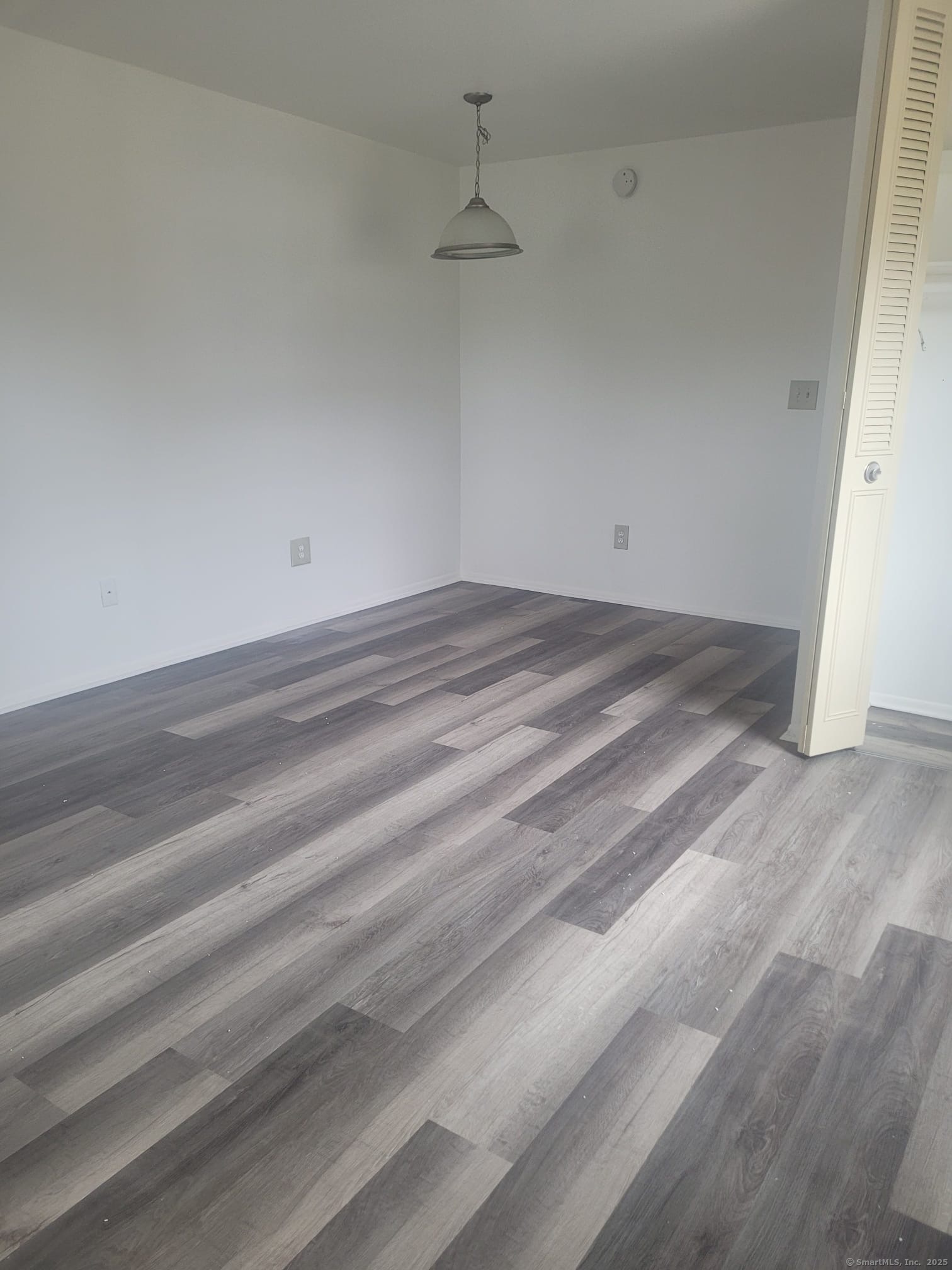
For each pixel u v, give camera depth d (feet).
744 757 9.78
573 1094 5.26
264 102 12.71
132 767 9.62
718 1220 4.47
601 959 6.45
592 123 13.57
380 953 6.52
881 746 10.05
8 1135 4.96
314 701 11.58
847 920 6.90
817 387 13.99
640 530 16.15
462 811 8.62
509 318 16.70
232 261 12.87
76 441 11.36
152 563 12.57
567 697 11.66
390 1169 4.75
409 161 15.48
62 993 6.11
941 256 10.62
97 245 11.19
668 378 15.28
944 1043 5.66
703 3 9.34
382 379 15.75
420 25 9.89
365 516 15.93
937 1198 4.59
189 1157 4.83
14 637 11.14
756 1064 5.48
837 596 9.20
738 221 14.15
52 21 9.79
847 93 12.07
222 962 6.43
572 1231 4.41
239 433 13.43
